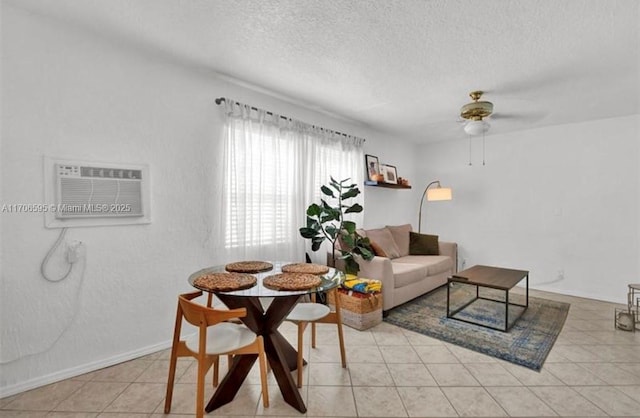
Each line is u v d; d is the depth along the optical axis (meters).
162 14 1.86
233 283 1.66
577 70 2.53
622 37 2.04
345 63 2.45
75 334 2.03
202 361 1.44
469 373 2.08
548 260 4.20
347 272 3.26
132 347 2.26
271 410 1.71
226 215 2.75
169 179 2.44
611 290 3.75
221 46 2.22
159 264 2.39
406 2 1.71
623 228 3.69
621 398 1.81
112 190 2.15
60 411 1.68
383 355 2.34
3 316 1.79
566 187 4.06
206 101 2.66
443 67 2.49
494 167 4.66
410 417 1.65
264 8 1.79
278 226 3.12
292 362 2.08
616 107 3.39
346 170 3.93
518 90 2.94
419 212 5.36
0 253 1.78
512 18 1.85
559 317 3.15
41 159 1.89
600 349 2.43
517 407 1.73
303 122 3.41
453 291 4.07
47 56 1.91
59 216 1.95
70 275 2.00
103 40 2.12
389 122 4.09
